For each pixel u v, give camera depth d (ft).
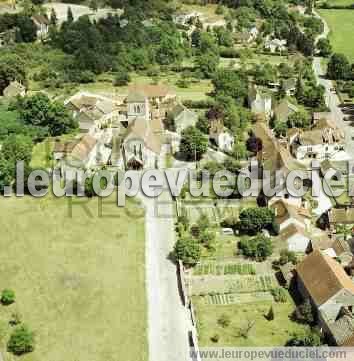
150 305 401.49
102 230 480.64
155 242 467.52
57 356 357.61
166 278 428.15
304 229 469.16
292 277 418.92
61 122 639.76
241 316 393.09
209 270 438.81
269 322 387.14
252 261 448.65
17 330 364.79
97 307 398.21
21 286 416.87
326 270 394.32
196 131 602.44
